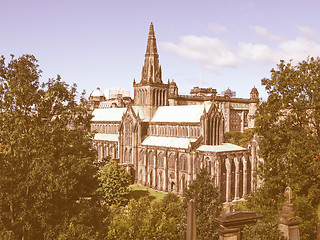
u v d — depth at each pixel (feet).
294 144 127.34
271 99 145.48
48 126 119.44
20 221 105.40
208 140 346.74
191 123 364.38
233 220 65.51
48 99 118.73
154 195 340.59
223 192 312.50
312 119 139.85
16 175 107.86
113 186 264.11
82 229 104.63
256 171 150.61
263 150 145.07
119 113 542.98
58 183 103.19
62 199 111.75
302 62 139.44
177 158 342.85
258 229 76.69
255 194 152.05
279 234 76.02
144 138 423.64
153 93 438.40
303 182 128.57
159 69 446.60
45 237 107.86
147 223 128.06
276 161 139.85
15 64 113.39
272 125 144.05
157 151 372.38
